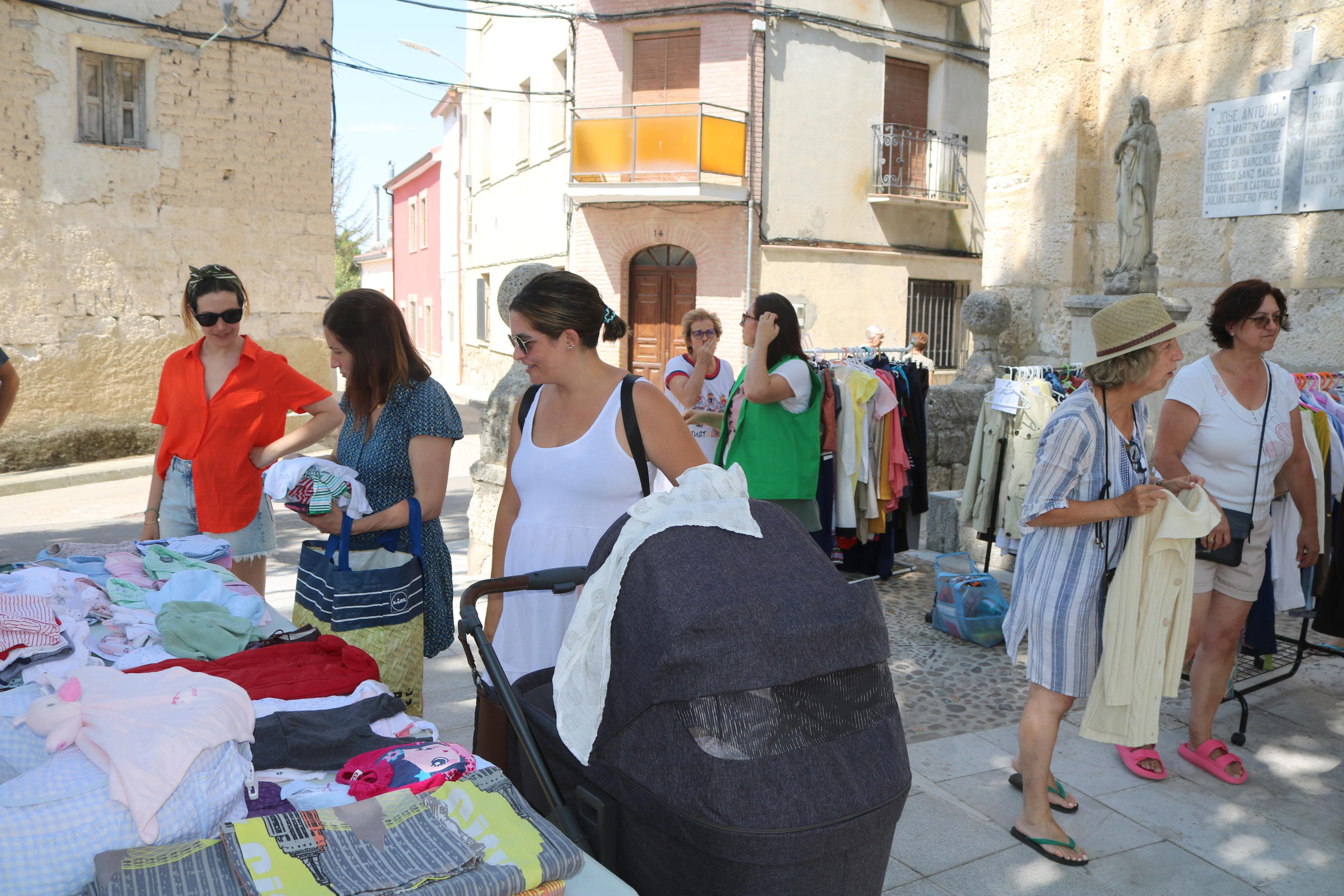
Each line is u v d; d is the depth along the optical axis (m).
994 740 3.98
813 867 1.55
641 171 15.91
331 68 12.41
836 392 5.62
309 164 12.45
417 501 2.89
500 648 2.62
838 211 16.69
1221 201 7.50
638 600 1.68
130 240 11.50
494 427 5.67
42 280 11.04
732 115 15.77
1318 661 4.86
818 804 1.55
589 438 2.49
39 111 10.80
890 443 5.87
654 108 16.44
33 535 8.05
